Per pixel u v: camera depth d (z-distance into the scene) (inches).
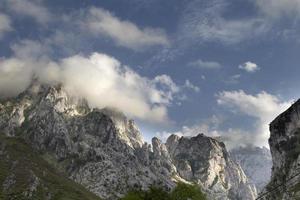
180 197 3095.5
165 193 3149.6
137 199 3107.8
